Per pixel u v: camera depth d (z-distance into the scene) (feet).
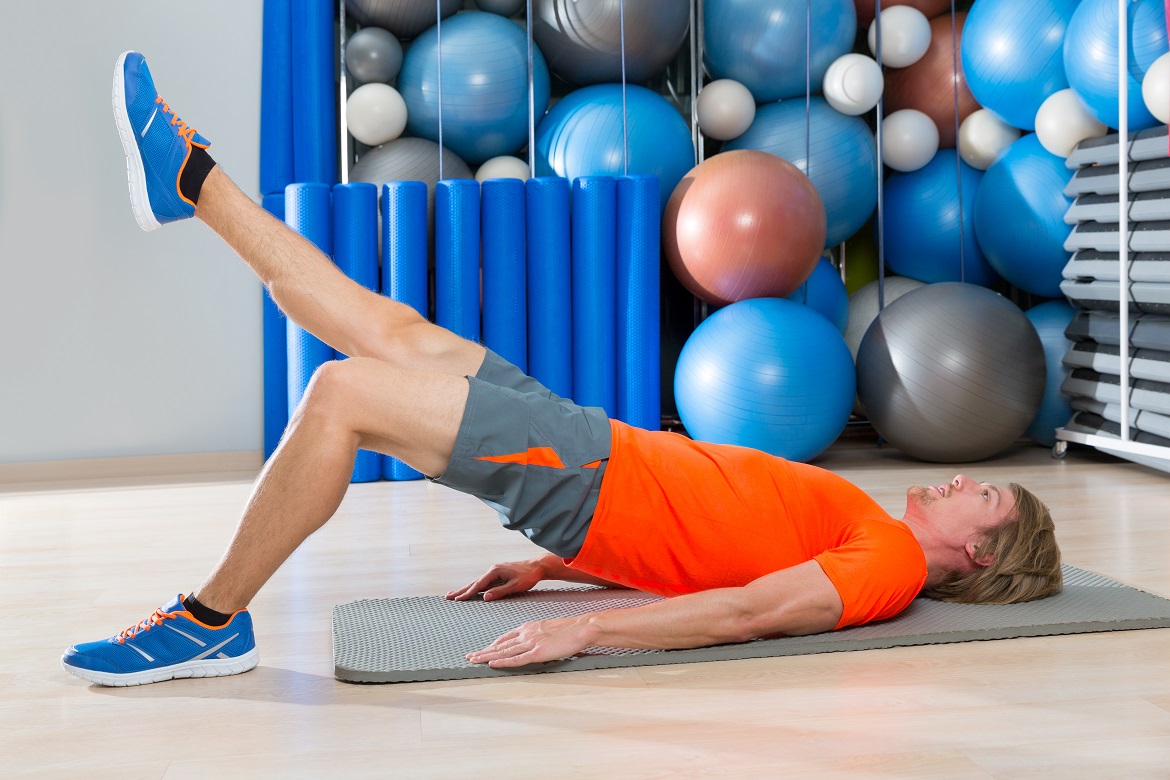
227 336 13.47
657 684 5.37
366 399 5.16
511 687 5.35
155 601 7.14
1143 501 10.32
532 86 13.41
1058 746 4.57
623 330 12.76
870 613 5.81
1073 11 13.05
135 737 4.74
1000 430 12.14
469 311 12.55
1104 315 12.65
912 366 12.09
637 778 4.29
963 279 14.61
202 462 13.43
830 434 12.05
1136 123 11.96
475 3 14.15
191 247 13.30
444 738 4.71
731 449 6.12
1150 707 5.00
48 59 12.86
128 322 13.23
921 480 11.70
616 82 14.06
